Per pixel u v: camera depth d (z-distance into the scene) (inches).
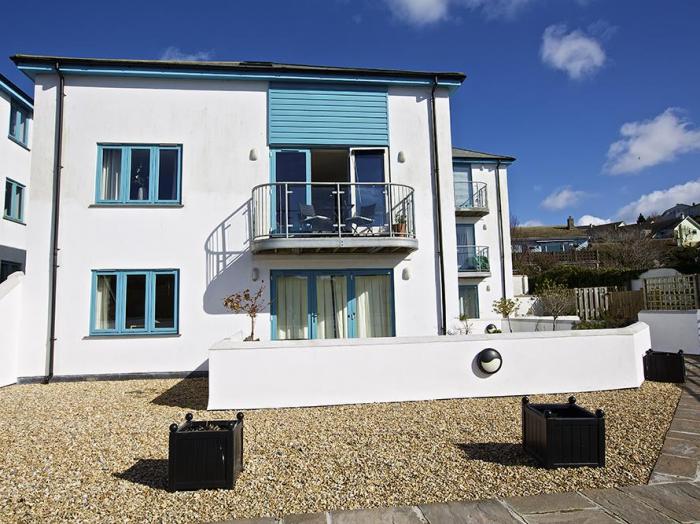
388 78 439.5
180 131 417.1
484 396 299.1
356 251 414.6
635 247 1312.7
